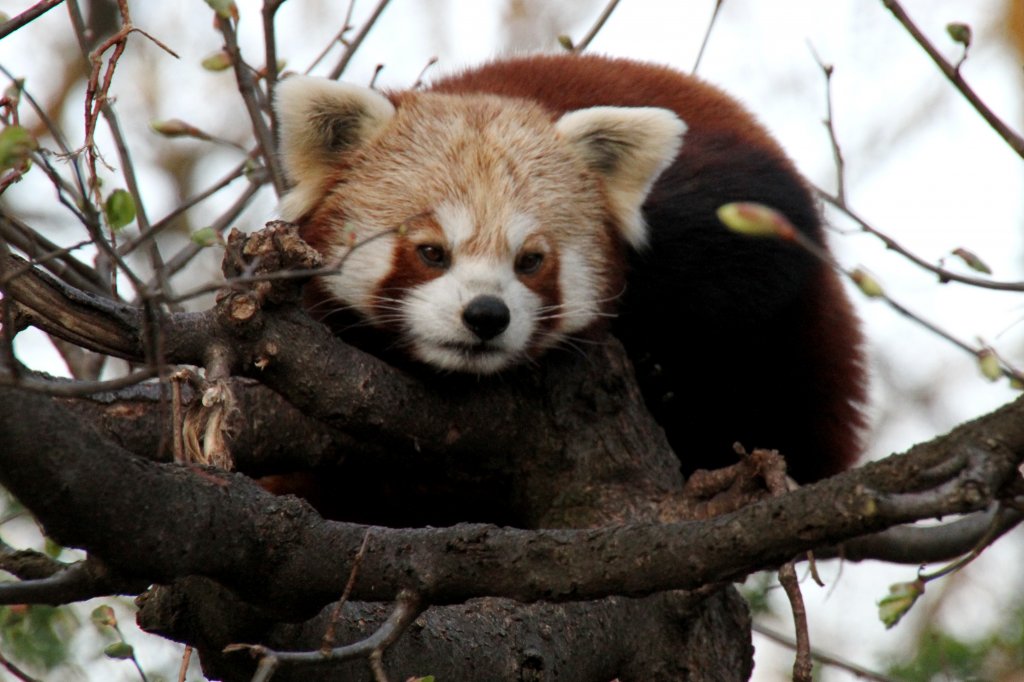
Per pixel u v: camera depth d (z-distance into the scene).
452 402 6.73
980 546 4.77
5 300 4.29
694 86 10.48
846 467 10.38
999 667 8.62
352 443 6.78
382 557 5.02
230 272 5.56
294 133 8.30
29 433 4.18
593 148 8.70
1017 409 4.27
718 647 6.35
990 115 5.43
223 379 5.27
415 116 8.62
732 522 4.70
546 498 7.07
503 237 7.97
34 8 5.75
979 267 5.01
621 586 4.91
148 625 5.27
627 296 8.88
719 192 9.16
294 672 5.36
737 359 9.38
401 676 5.54
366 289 8.05
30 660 7.64
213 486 4.82
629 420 7.32
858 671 7.44
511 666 5.77
